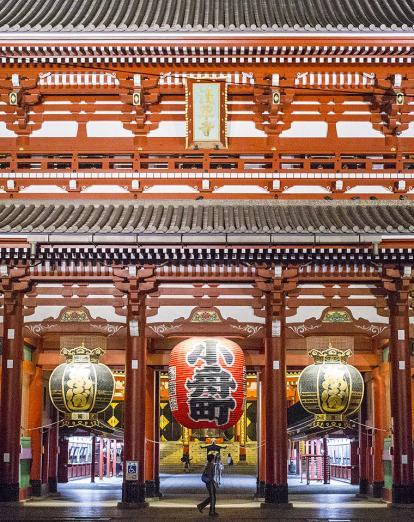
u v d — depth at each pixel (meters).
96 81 29.52
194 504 28.02
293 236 25.41
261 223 26.92
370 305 27.77
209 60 29.00
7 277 26.39
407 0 34.38
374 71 29.27
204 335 27.70
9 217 27.59
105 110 30.05
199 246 25.47
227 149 29.64
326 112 30.00
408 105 29.83
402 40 28.20
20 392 26.64
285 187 29.38
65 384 25.19
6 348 26.52
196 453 62.84
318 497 31.72
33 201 29.14
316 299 27.83
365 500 29.94
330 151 29.75
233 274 26.58
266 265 26.27
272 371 26.28
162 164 30.03
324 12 32.81
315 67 29.25
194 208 28.72
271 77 29.28
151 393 31.69
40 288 27.69
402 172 29.50
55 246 25.56
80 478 48.78
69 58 28.83
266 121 29.95
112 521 21.78
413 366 28.14
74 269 26.58
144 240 25.41
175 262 26.30
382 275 26.59
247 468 59.09
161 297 27.64
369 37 28.22
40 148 29.80
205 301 27.58
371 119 30.05
